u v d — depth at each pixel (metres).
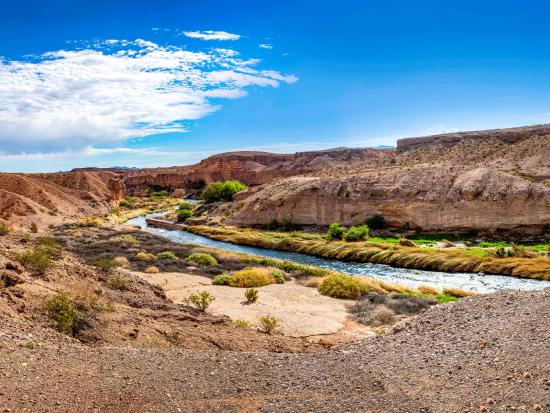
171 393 10.32
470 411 9.48
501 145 94.62
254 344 18.25
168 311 20.88
